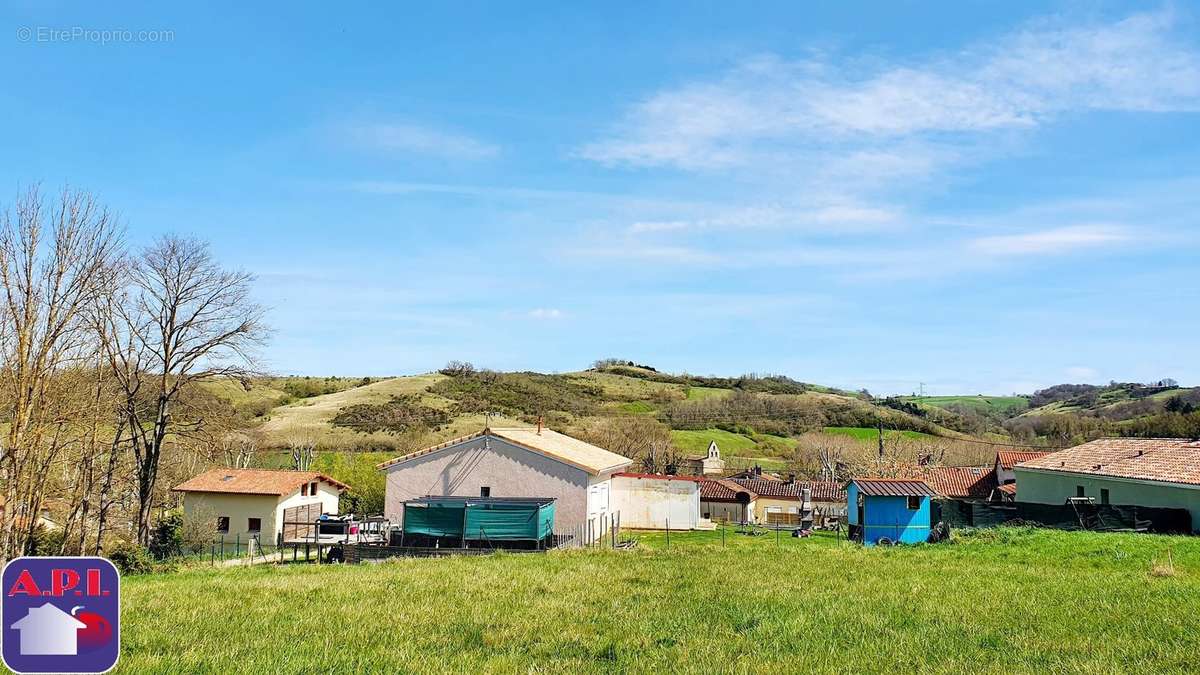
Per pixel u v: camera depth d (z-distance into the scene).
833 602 17.73
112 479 35.25
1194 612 16.05
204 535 43.78
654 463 77.38
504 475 40.78
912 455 75.50
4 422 29.31
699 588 20.31
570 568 25.12
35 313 28.36
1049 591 19.09
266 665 11.87
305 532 47.91
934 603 17.47
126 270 33.59
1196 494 35.62
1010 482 57.22
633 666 12.18
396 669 11.86
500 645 13.72
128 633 14.20
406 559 30.88
